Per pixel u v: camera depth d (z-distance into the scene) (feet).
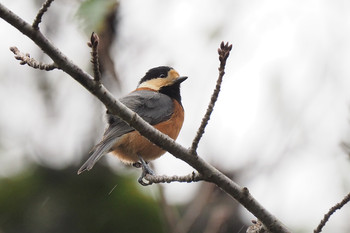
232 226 38.68
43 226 39.27
